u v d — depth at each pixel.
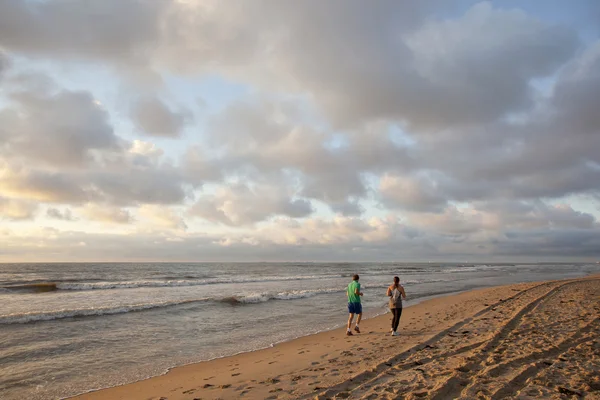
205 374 7.45
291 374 6.92
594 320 10.80
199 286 30.39
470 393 5.11
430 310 16.30
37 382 7.12
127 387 6.75
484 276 49.69
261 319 14.55
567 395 4.99
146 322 13.46
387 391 5.38
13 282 34.84
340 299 21.31
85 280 38.25
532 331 9.51
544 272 64.50
